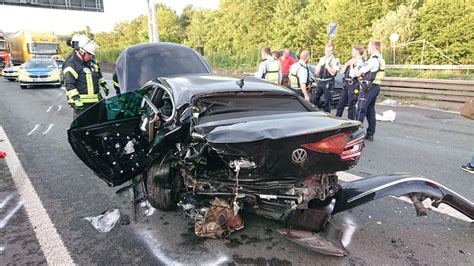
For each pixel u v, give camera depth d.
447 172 4.55
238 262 2.60
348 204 2.97
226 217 2.88
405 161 5.04
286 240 2.90
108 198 3.76
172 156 3.16
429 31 20.11
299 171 2.52
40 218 3.30
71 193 3.89
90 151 3.35
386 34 21.28
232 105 3.13
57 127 7.34
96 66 5.21
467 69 14.08
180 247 2.81
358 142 2.66
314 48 29.67
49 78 15.20
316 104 8.05
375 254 2.70
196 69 6.13
